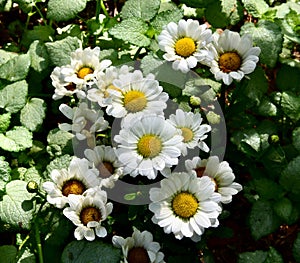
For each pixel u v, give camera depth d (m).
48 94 0.63
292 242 0.59
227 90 0.64
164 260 0.56
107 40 0.65
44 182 0.53
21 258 0.55
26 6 0.66
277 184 0.56
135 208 0.54
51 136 0.57
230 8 0.63
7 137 0.57
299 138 0.57
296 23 0.63
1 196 0.55
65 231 0.54
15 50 0.66
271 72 0.67
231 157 0.58
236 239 0.60
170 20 0.60
